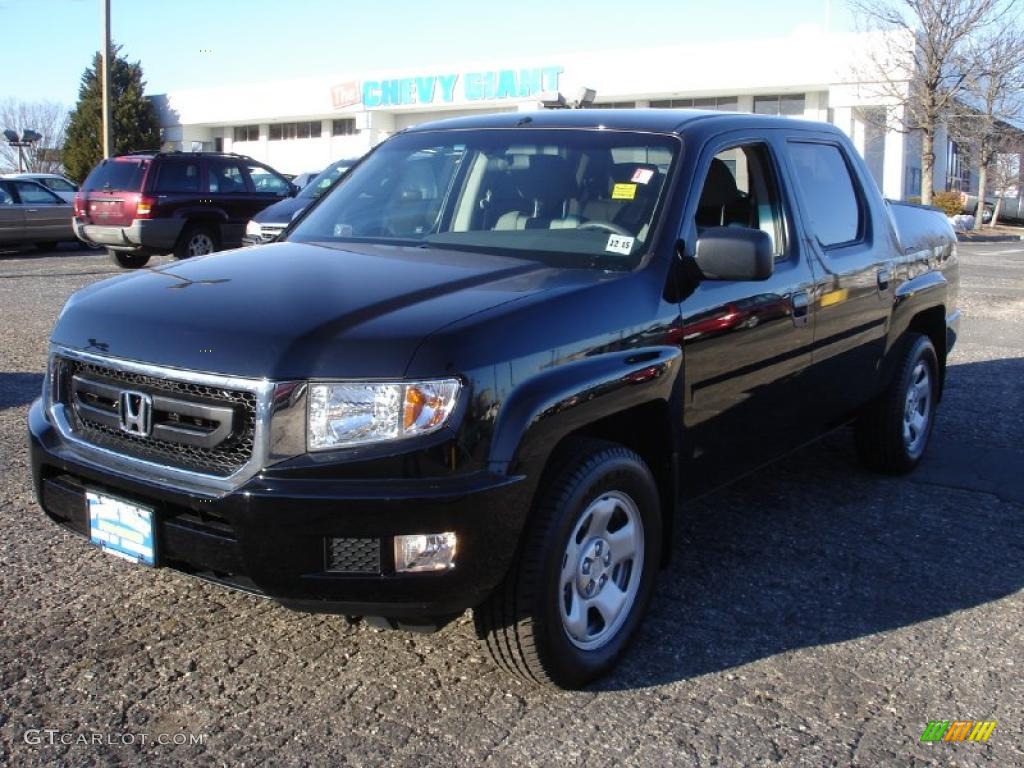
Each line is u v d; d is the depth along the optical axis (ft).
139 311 10.74
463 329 9.87
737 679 11.68
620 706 11.02
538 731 10.46
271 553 9.49
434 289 10.91
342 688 11.19
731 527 16.56
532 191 13.60
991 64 99.50
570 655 10.91
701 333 12.57
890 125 106.11
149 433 10.31
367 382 9.48
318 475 9.43
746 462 14.35
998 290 51.34
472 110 131.54
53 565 14.17
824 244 15.92
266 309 10.30
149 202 49.83
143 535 10.31
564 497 10.52
